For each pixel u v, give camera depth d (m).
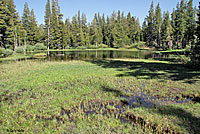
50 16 49.88
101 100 5.59
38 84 7.79
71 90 6.76
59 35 51.16
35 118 4.16
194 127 3.56
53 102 5.29
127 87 7.29
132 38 68.62
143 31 65.62
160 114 4.30
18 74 10.20
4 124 3.83
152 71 11.52
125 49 56.31
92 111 4.71
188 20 41.16
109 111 4.70
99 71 11.71
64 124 3.82
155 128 3.71
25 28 47.00
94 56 28.02
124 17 71.62
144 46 57.47
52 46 51.03
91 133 3.43
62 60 20.28
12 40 38.97
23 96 5.97
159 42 51.03
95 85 7.57
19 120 4.00
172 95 6.04
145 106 4.99
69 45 60.09
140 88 7.11
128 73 10.83
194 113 4.27
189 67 13.18
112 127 3.68
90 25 72.38
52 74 10.34
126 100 5.50
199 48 13.95
